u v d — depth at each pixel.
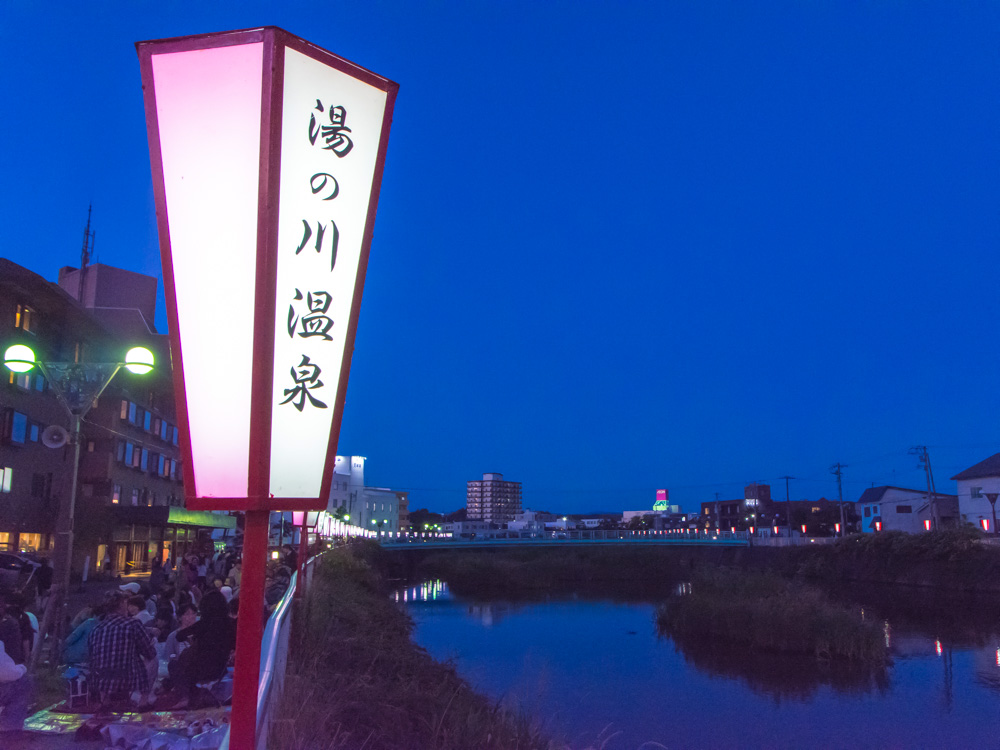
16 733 6.46
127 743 6.32
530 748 9.48
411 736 8.49
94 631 7.29
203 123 3.06
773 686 22.72
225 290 3.02
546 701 19.19
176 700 7.41
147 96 3.07
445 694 11.88
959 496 65.38
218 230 3.04
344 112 3.27
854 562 60.91
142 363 9.45
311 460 3.08
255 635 2.92
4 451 24.23
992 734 18.16
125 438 31.53
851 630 26.95
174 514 28.92
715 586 35.62
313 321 3.12
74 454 9.41
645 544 76.69
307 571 22.27
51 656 8.80
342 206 3.23
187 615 8.00
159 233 3.03
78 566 25.52
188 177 3.05
